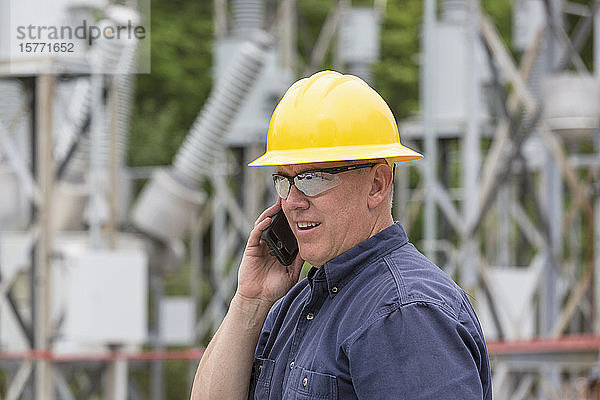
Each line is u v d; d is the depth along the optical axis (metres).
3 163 20.55
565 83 22.11
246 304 7.28
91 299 18.17
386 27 52.19
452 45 23.58
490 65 22.06
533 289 22.58
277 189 6.70
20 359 18.34
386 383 5.89
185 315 27.03
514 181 29.83
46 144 18.09
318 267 6.69
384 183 6.57
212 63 48.78
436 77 23.70
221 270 31.42
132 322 18.66
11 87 21.88
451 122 23.55
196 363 26.61
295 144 6.57
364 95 6.64
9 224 20.38
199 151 22.36
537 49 22.48
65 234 21.92
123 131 22.97
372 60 29.91
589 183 26.53
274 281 7.27
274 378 6.85
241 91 21.89
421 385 5.83
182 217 22.55
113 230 19.33
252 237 7.30
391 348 5.94
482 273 21.62
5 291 18.61
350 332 6.20
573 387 23.80
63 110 20.64
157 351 22.92
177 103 48.78
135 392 19.91
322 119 6.53
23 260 18.38
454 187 38.91
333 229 6.50
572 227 32.84
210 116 22.17
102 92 19.12
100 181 20.94
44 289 18.28
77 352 19.42
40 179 18.22
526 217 28.33
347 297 6.43
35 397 18.28
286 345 6.87
